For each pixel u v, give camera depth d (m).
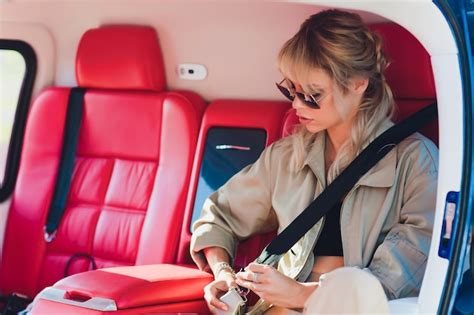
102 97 3.60
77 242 3.51
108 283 2.63
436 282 2.22
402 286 2.46
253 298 2.97
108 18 3.72
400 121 2.85
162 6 3.57
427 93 2.85
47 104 3.70
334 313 2.26
